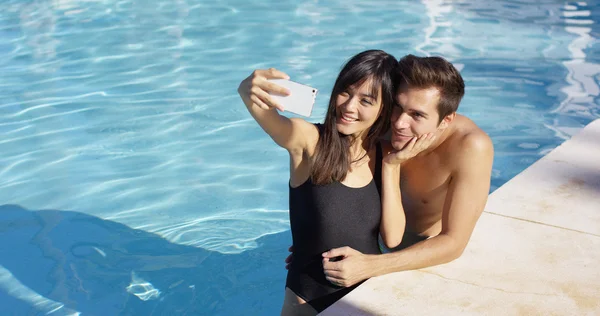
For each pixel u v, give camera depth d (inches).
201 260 165.3
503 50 290.7
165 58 285.6
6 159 208.1
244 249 170.4
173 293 154.3
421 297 105.7
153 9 348.5
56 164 206.5
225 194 193.5
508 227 127.3
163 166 207.2
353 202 109.0
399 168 120.4
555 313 103.1
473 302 105.0
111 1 361.4
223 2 361.4
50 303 148.9
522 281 110.8
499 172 200.5
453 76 103.7
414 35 308.2
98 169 204.7
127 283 156.7
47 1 360.5
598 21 326.6
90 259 164.9
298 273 113.9
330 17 335.9
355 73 100.4
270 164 209.5
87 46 297.9
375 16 337.1
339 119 104.4
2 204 186.2
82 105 244.1
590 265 115.6
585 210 133.3
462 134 113.7
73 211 184.2
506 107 239.8
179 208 186.7
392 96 104.7
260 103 96.3
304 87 96.7
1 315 144.3
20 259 164.2
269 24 325.7
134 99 249.0
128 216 182.9
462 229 112.1
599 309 104.1
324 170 106.3
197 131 227.6
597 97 245.8
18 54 288.4
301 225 111.7
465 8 351.9
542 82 258.8
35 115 236.5
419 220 127.3
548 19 332.2
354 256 105.3
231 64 277.9
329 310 102.2
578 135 166.4
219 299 152.9
